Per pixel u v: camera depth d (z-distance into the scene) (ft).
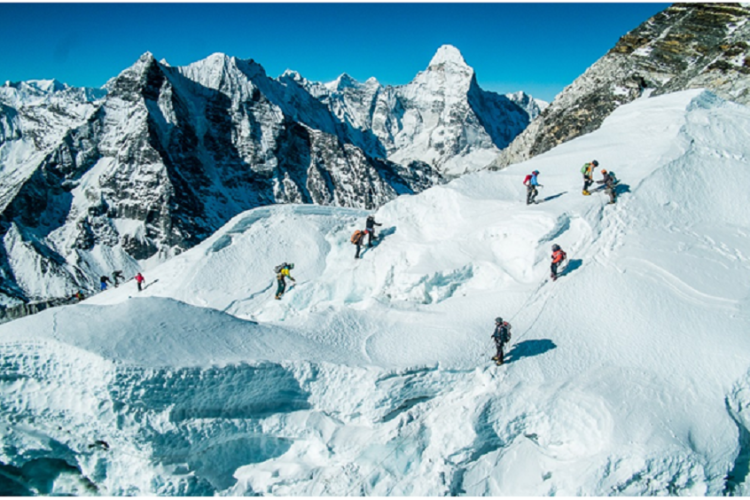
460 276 73.72
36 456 57.21
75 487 58.44
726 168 82.12
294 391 57.82
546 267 71.36
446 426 55.47
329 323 66.23
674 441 50.90
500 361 58.85
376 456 55.06
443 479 53.57
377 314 69.41
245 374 55.21
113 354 52.60
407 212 90.27
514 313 67.00
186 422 54.24
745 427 54.60
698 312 63.36
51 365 53.78
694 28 170.19
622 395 55.16
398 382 56.49
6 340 53.98
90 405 53.52
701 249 71.41
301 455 57.52
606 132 97.40
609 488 50.24
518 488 53.78
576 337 62.49
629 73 168.55
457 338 63.52
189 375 53.06
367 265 81.61
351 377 56.80
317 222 100.73
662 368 57.88
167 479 54.08
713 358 58.08
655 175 79.20
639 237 72.84
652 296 65.51
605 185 76.64
